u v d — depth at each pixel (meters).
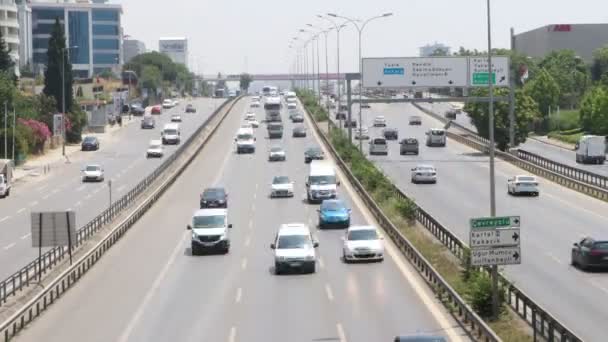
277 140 167.50
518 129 147.75
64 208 93.81
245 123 194.12
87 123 194.12
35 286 51.22
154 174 108.44
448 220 78.75
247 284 52.41
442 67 137.38
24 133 145.88
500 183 109.00
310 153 131.75
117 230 71.12
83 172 121.56
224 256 63.16
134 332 40.91
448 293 45.19
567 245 65.56
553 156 150.75
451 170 123.81
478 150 153.12
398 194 87.62
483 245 40.41
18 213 91.38
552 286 50.22
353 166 112.94
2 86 144.00
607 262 54.47
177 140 168.50
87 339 39.72
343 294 48.53
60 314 45.28
